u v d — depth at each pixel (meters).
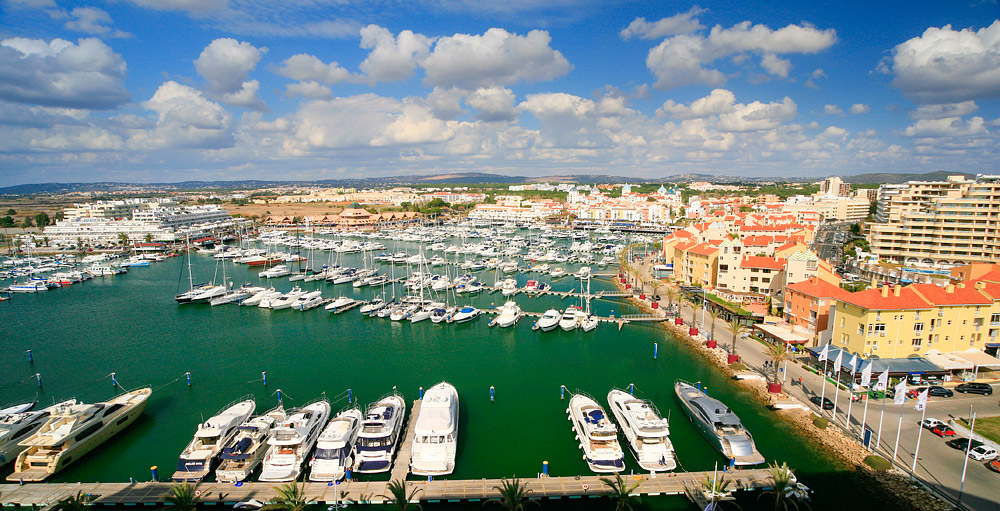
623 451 62.69
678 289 148.12
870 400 71.12
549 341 109.94
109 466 60.31
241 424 61.31
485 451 64.00
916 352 78.62
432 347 106.50
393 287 163.38
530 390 83.62
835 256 191.62
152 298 154.38
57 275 182.12
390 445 58.38
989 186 157.12
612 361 96.44
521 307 141.25
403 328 121.12
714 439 62.88
